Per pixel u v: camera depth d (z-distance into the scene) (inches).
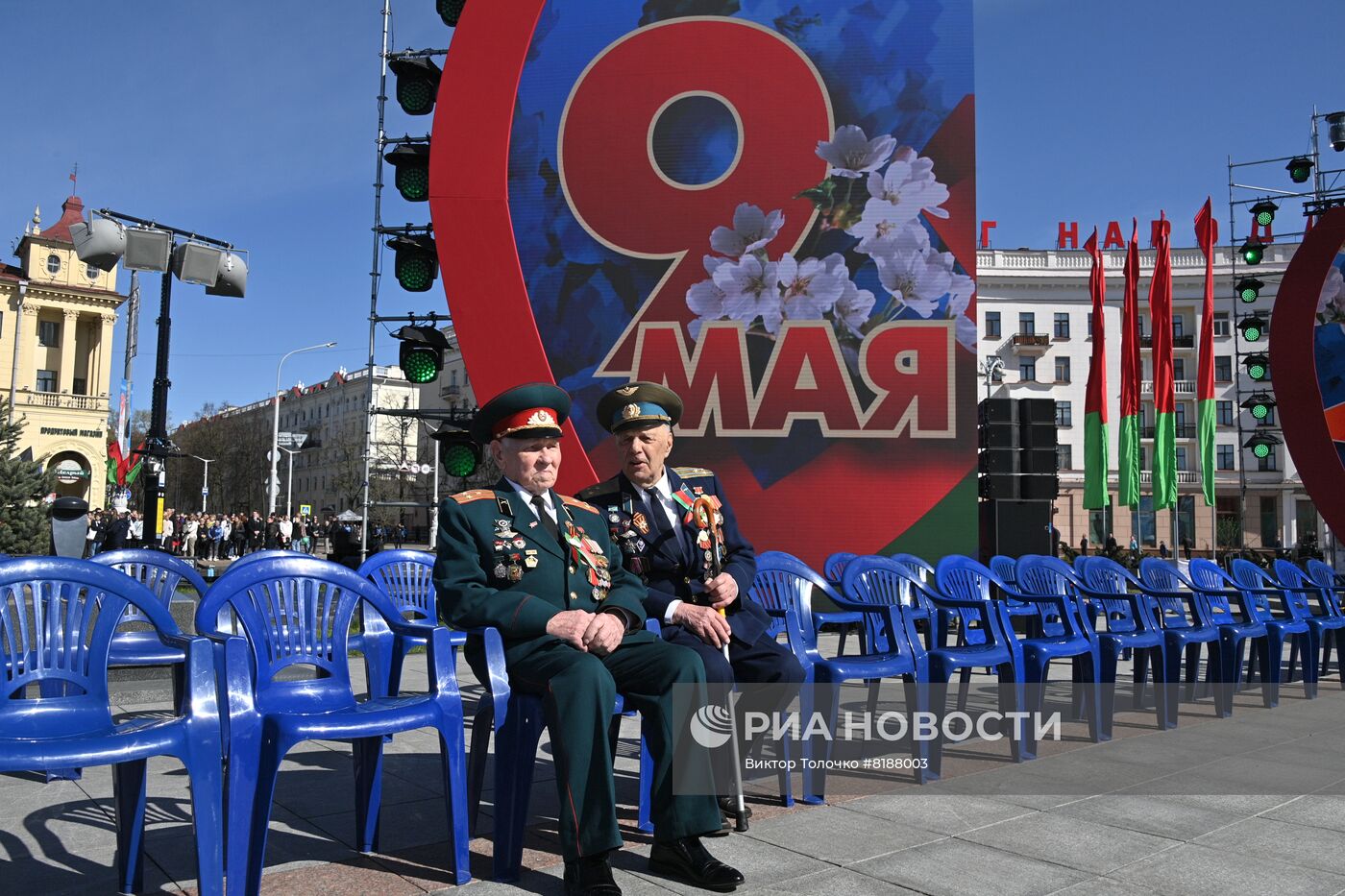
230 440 2625.5
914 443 432.1
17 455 668.1
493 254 438.9
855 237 439.2
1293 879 123.5
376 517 2031.3
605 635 127.5
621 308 441.1
